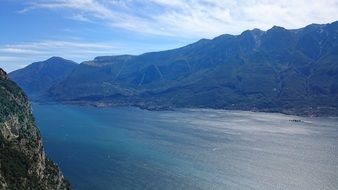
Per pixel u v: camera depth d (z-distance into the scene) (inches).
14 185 5846.5
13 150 6865.2
